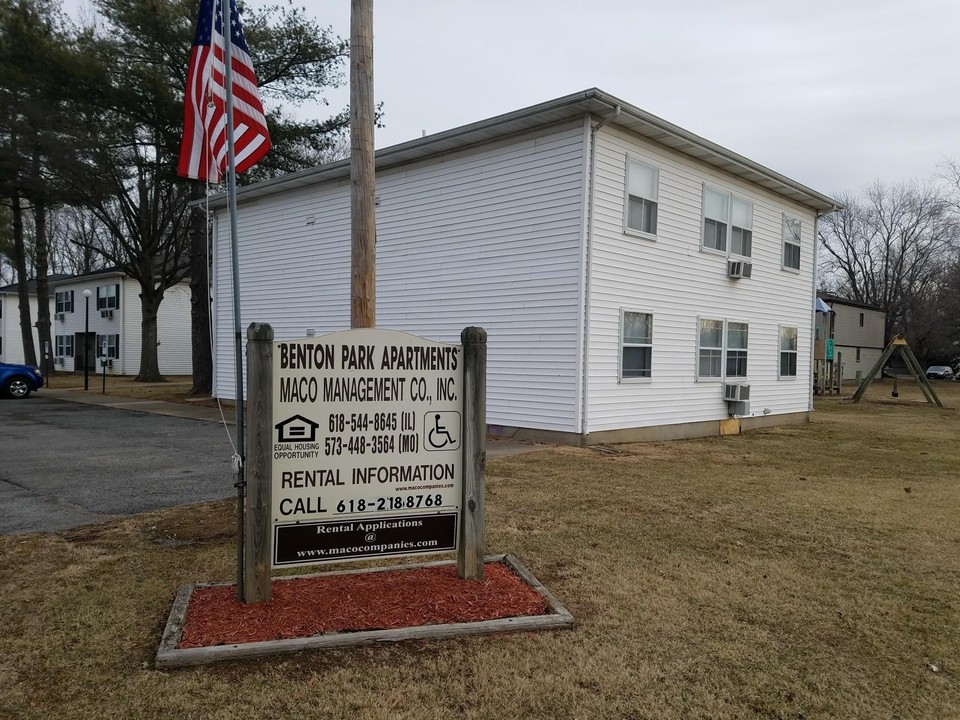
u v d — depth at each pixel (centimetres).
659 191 1211
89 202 2066
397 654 346
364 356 401
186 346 3703
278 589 416
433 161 1290
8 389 1931
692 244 1296
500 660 342
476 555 434
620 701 310
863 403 2409
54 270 5081
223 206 1816
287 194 1608
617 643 367
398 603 398
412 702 304
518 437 1159
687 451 1095
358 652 346
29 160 1823
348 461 400
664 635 379
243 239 1733
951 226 4809
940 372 4912
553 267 1105
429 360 416
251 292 1714
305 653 342
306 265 1563
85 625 371
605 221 1098
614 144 1112
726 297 1398
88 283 3738
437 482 420
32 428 1262
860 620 407
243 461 403
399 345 408
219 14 530
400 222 1351
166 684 311
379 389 405
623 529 586
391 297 1370
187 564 468
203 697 302
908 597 445
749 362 1482
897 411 2094
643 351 1191
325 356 393
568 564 490
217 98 526
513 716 296
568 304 1084
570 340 1081
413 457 414
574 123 1077
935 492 789
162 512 612
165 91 1761
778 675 338
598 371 1099
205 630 354
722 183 1374
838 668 347
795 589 453
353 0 584
